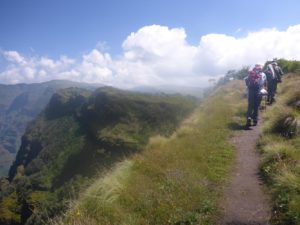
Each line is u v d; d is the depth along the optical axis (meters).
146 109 102.19
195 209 6.98
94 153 92.00
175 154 10.56
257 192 7.51
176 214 6.84
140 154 11.05
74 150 108.56
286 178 7.08
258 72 13.65
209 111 18.52
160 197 7.54
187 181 8.12
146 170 9.44
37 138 149.12
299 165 7.60
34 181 94.88
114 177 8.71
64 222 7.21
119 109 105.12
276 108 14.36
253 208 6.82
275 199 6.80
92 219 6.87
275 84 17.06
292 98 14.58
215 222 6.50
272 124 11.59
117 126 98.25
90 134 110.44
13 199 85.50
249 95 13.55
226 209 6.93
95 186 8.50
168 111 99.00
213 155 10.42
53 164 105.88
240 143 11.48
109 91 118.56
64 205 8.45
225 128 13.72
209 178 8.62
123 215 7.00
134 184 8.34
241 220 6.44
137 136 90.75
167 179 8.48
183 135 13.67
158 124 93.38
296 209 5.98
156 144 12.79
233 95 24.27
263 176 8.32
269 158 8.85
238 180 8.34
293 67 29.27
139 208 7.30
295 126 10.35
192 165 9.43
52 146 123.75
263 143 10.45
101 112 110.38
